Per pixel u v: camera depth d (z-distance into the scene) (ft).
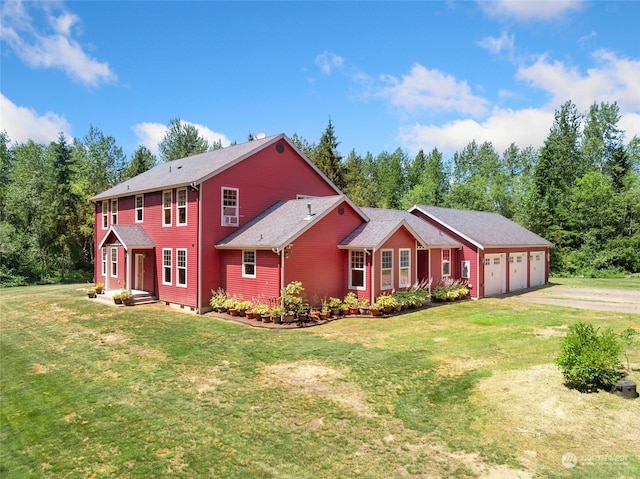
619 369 31.32
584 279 113.09
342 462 20.25
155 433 23.79
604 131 173.27
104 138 181.88
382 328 49.32
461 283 77.92
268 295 55.72
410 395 28.45
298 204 65.87
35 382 33.04
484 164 223.10
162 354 39.24
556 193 144.05
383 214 80.02
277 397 28.50
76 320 55.88
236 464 20.30
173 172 75.77
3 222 117.60
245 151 68.28
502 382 29.91
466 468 19.45
